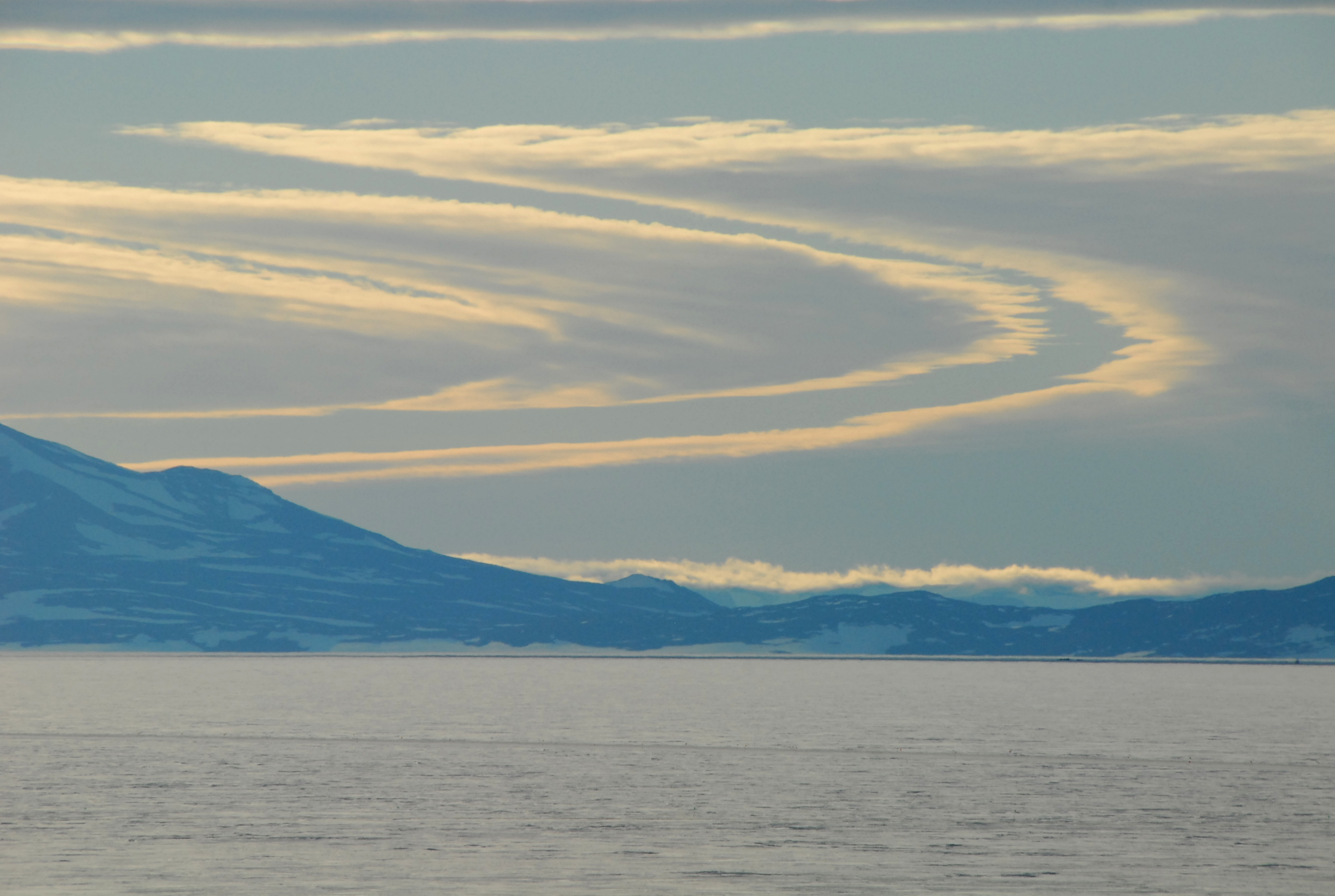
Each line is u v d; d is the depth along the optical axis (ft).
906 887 529.45
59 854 584.40
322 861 574.56
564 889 522.88
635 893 517.55
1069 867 571.69
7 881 528.63
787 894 516.32
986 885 534.37
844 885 532.32
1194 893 522.88
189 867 558.15
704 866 568.41
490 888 524.11
